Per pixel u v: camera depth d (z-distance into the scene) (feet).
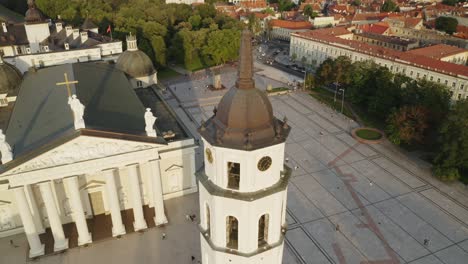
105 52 349.00
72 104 165.78
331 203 232.12
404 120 290.76
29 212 179.32
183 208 225.15
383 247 198.18
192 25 608.19
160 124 242.78
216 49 513.04
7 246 197.26
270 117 89.81
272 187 93.97
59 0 640.99
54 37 424.05
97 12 565.94
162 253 192.54
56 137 170.50
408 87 329.31
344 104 386.93
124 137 180.04
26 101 222.89
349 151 294.05
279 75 492.13
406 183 253.24
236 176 91.66
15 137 188.14
